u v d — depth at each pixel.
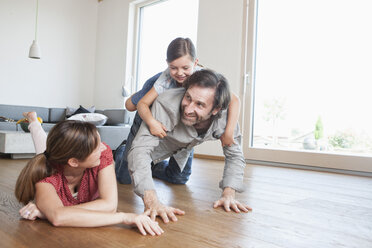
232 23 4.00
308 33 3.46
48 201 1.01
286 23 3.64
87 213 0.99
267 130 3.74
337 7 3.28
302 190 2.03
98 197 1.28
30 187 1.07
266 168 3.24
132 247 0.88
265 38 3.80
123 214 1.04
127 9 5.57
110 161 1.15
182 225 1.12
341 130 3.20
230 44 4.02
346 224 1.26
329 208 1.54
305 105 3.45
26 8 5.34
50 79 5.63
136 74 5.59
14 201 1.37
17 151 3.16
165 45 5.07
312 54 3.42
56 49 5.70
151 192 1.24
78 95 6.01
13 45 5.21
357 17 3.15
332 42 3.29
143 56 5.51
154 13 5.31
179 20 4.84
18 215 1.15
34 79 5.45
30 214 1.06
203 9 4.30
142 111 1.39
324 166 3.19
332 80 3.28
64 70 5.81
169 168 2.04
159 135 1.34
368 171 2.93
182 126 1.40
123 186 1.89
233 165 1.51
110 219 1.01
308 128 3.43
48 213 0.99
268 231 1.11
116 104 5.70
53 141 0.98
